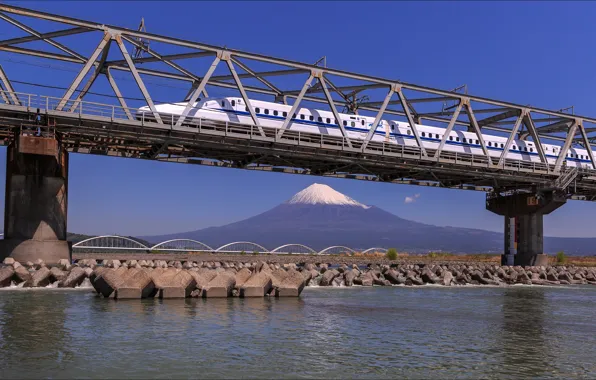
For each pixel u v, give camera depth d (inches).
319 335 840.9
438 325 979.9
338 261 3011.8
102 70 2097.7
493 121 3046.3
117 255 2361.0
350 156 2272.4
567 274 2694.4
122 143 2071.9
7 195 1792.6
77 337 778.2
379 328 927.7
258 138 2031.3
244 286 1337.4
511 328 965.8
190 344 747.4
